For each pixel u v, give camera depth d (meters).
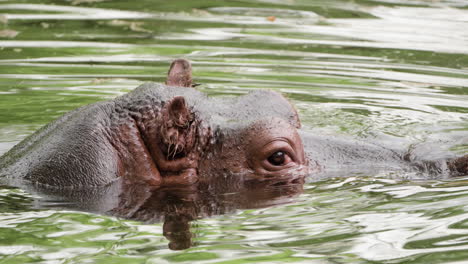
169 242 9.53
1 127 16.36
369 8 34.16
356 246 9.30
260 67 22.80
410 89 20.50
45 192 11.31
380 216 10.44
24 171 11.80
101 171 11.50
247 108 12.88
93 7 32.81
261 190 11.72
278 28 29.20
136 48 25.33
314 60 23.84
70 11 31.75
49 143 11.98
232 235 9.80
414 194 11.32
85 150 11.58
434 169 12.32
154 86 12.48
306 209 10.83
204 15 31.75
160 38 27.00
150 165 11.90
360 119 16.95
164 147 11.90
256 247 9.31
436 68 22.97
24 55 24.06
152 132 11.92
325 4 35.03
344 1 35.94
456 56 24.56
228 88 20.11
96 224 10.25
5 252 9.16
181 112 11.87
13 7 32.28
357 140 13.32
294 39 27.11
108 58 23.81
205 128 12.23
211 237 9.72
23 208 10.80
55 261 8.86
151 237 9.74
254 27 29.34
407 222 10.16
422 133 15.38
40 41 26.09
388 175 12.19
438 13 32.91
